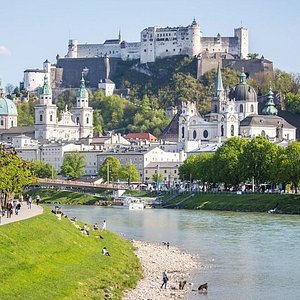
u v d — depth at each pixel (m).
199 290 179.50
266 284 189.00
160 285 185.50
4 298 145.12
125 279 186.38
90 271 181.88
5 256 168.88
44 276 166.62
